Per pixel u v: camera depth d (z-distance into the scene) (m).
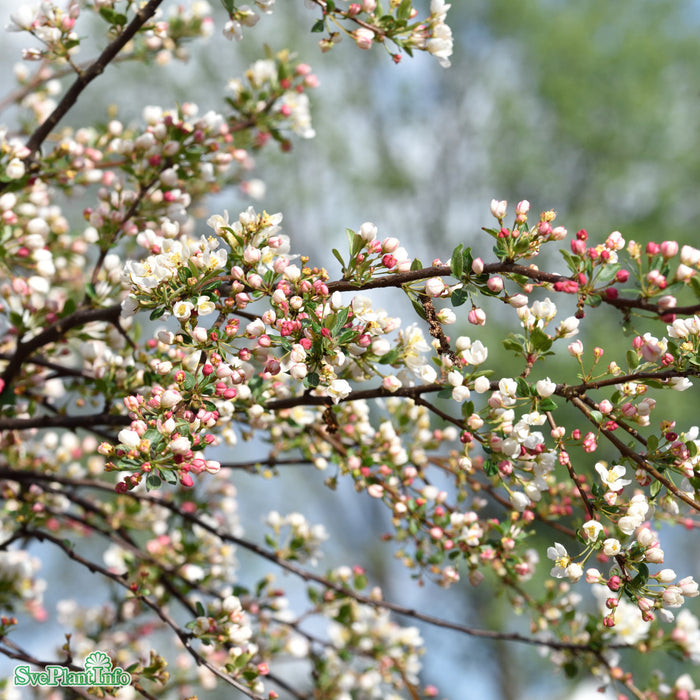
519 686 8.41
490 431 2.79
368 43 2.89
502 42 10.81
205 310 2.74
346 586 3.22
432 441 3.06
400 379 2.85
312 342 2.74
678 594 2.69
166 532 3.29
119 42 2.99
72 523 3.31
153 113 3.10
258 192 3.44
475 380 2.78
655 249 2.70
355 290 2.77
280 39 9.83
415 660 3.33
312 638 3.24
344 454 3.04
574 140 9.97
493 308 8.43
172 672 3.30
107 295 3.02
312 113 9.89
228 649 2.99
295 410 3.02
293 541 3.21
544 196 10.53
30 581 3.30
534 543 6.87
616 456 6.95
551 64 10.09
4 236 3.01
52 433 3.27
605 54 9.95
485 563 2.96
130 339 3.03
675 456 2.72
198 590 3.22
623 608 3.09
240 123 3.25
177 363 2.94
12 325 3.03
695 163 9.58
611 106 9.85
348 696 3.25
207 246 2.75
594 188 10.05
